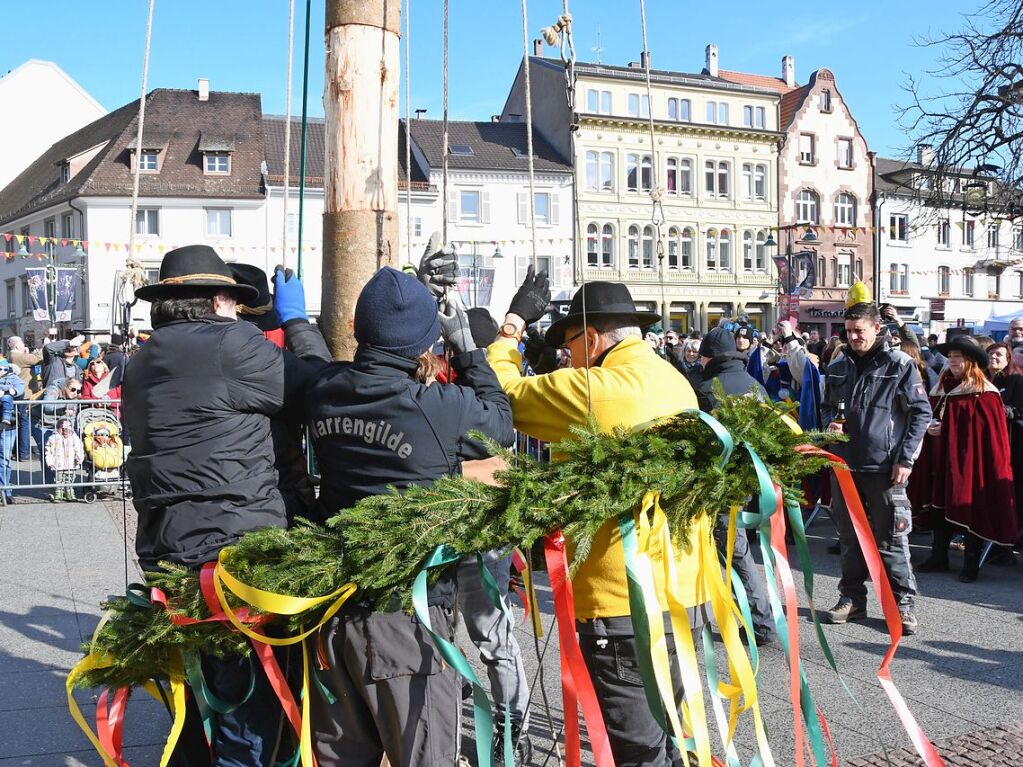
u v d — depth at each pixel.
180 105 38.03
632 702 2.65
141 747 3.68
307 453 3.42
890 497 5.12
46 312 31.91
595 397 2.64
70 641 4.96
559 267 37.62
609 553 2.62
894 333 7.71
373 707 2.36
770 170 43.12
